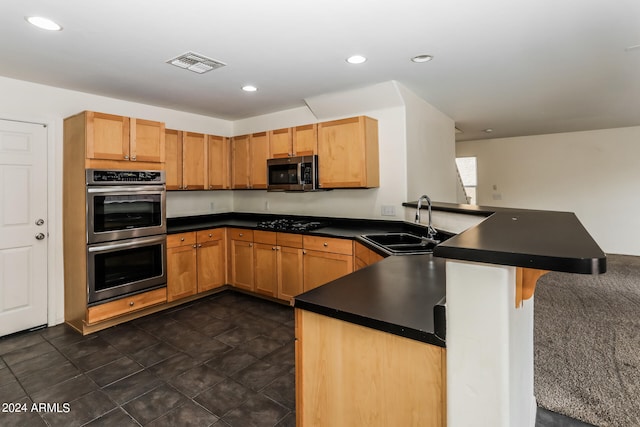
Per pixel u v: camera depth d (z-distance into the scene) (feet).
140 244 10.71
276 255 12.05
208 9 6.15
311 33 7.14
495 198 22.93
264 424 5.96
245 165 14.34
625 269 15.87
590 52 8.37
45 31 6.93
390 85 10.53
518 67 9.34
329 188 12.13
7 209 9.61
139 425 5.94
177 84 10.43
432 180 13.88
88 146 9.55
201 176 13.88
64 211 10.61
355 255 10.00
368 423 3.58
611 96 12.48
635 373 6.66
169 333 9.75
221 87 10.78
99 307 9.84
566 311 10.21
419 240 9.48
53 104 10.46
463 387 2.51
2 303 9.57
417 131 12.36
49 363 8.09
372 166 11.59
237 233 13.25
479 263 2.38
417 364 3.22
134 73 9.40
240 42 7.53
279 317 10.94
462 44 7.80
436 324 3.02
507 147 22.44
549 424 5.39
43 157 10.26
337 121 11.58
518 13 6.46
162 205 11.33
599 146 19.79
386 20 6.64
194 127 14.56
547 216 4.22
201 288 12.69
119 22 6.59
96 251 9.72
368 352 3.56
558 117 16.21
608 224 19.75
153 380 7.34
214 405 6.49
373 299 4.10
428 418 3.17
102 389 7.02
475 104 13.57
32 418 6.13
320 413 3.98
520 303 2.99
